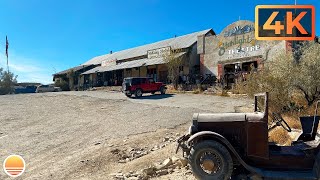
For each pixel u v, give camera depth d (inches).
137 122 607.5
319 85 524.7
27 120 701.9
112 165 357.7
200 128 262.4
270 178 232.2
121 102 937.5
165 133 494.3
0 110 853.8
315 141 266.8
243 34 1175.6
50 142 494.9
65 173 337.7
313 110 486.3
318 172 230.7
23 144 487.8
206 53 1330.0
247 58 1152.2
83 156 399.9
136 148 421.4
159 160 345.1
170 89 1344.7
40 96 1198.9
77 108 856.9
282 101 504.4
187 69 1413.6
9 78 2222.0
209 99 932.6
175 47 1491.1
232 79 1175.0
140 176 294.5
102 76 1980.8
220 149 241.0
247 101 819.4
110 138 488.7
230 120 256.4
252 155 247.1
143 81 1112.8
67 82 2236.7
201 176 243.9
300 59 598.9
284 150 256.8
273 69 576.7
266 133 245.6
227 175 238.5
